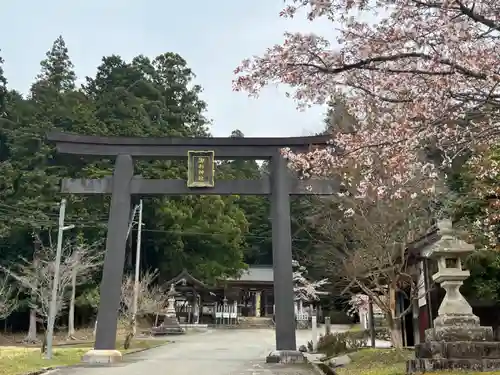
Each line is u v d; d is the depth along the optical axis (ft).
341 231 72.79
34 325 120.26
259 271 183.62
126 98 166.71
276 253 59.67
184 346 92.02
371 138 29.09
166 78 190.80
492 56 24.81
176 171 143.84
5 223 128.06
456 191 58.34
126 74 184.96
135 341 99.76
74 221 130.31
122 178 62.90
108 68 193.36
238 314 177.27
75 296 124.36
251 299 188.96
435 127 27.02
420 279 57.31
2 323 135.33
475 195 48.14
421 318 57.67
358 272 55.77
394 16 25.21
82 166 146.61
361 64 25.85
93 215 133.80
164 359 61.52
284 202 61.46
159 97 177.88
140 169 140.56
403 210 52.37
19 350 78.18
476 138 27.53
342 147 34.88
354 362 51.31
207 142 63.77
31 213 128.26
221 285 163.73
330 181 61.16
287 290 58.18
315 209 90.94
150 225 148.46
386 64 26.66
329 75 27.58
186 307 164.76
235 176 187.83
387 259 53.88
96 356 55.06
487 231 45.37
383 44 25.90
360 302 84.17
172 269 155.63
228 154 63.57
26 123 157.07
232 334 131.23
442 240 37.83
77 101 167.32
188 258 154.92
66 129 154.40
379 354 51.90
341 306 138.82
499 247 42.73
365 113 29.40
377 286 52.47
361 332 85.76
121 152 63.93
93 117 156.25
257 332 138.41
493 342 32.04
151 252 156.15
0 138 157.48
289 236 60.34
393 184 37.11
